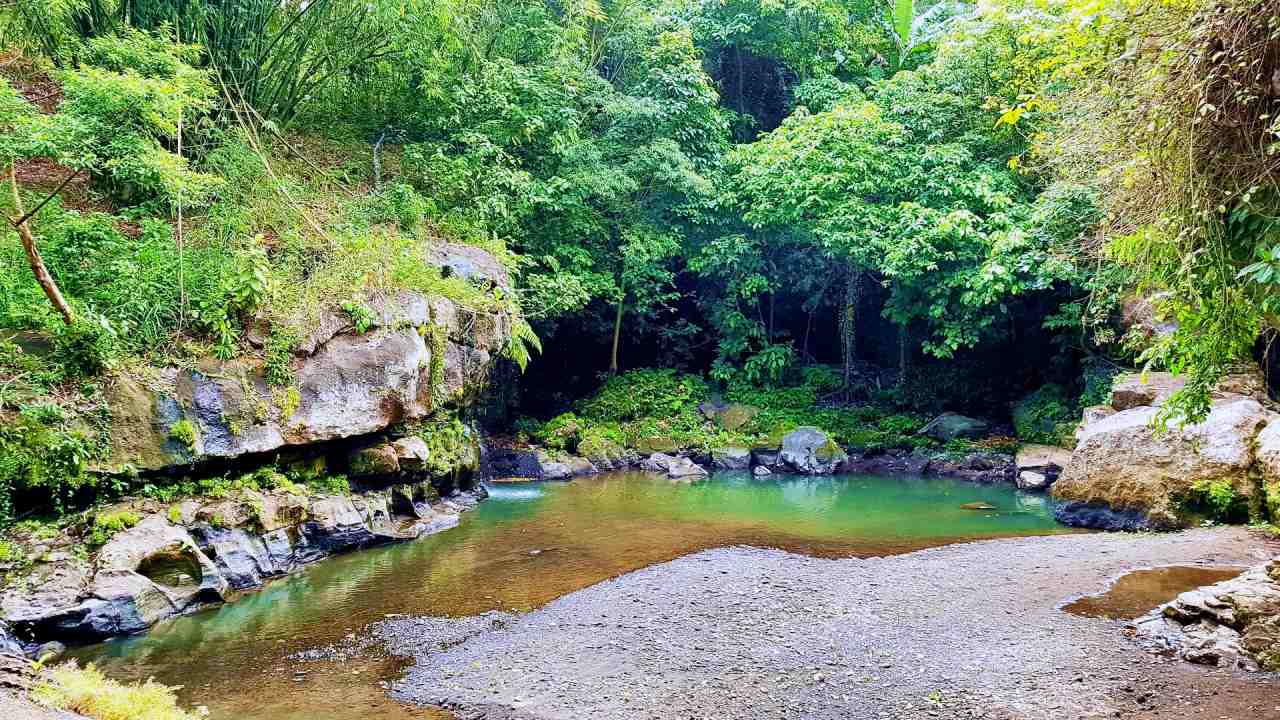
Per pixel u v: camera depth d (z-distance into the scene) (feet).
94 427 27.22
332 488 35.06
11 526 24.84
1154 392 40.88
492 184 52.39
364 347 36.22
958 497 47.42
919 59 73.51
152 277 31.45
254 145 43.21
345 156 52.75
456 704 18.97
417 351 38.50
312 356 34.14
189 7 42.09
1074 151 20.10
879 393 67.36
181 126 38.75
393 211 46.60
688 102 64.28
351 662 21.83
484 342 45.42
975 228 54.03
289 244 37.78
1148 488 36.11
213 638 23.72
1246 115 14.99
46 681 15.48
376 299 37.70
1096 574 27.78
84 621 23.03
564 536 36.63
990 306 57.93
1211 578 26.86
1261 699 17.31
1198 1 15.12
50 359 27.63
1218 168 15.81
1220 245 16.05
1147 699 17.62
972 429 60.03
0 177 29.25
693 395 67.87
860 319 74.28
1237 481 33.99
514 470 55.93
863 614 24.41
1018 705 17.66
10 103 28.96
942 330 57.41
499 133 53.88
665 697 18.83
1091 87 18.65
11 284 28.55
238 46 45.24
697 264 65.77
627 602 26.12
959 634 22.39
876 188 58.85
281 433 32.35
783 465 59.00
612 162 61.98
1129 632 21.84
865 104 60.13
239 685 20.30
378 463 36.68
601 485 52.49
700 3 71.41
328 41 49.42
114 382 28.14
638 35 64.39
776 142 62.85
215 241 35.42
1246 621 20.15
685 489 50.78
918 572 29.07
